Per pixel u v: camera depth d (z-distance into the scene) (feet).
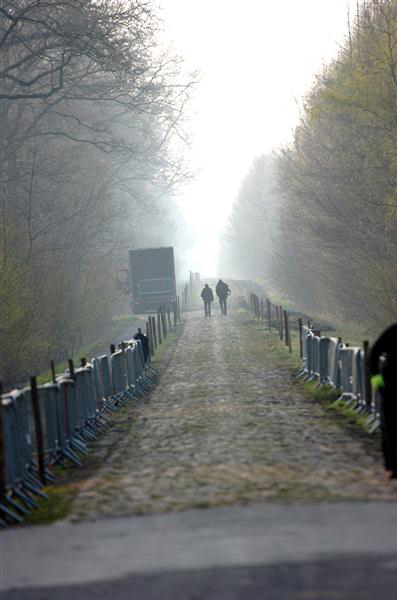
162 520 85.61
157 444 143.95
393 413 99.60
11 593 63.98
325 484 97.91
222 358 310.24
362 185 337.11
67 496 107.76
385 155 306.55
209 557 67.82
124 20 374.63
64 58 399.03
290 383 225.35
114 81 434.71
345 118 324.39
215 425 158.71
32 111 459.73
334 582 58.23
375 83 302.45
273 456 121.60
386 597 54.39
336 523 76.48
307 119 378.73
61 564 71.77
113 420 183.21
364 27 323.78
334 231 370.53
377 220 338.34
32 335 308.40
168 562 67.51
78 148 479.82
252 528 77.41
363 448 124.36
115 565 68.85
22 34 395.96
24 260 355.15
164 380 259.39
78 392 156.25
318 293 489.26
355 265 367.66
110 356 202.39
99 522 89.15
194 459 124.98
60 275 386.11
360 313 387.55
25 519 97.04
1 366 291.58
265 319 493.77
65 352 417.69
